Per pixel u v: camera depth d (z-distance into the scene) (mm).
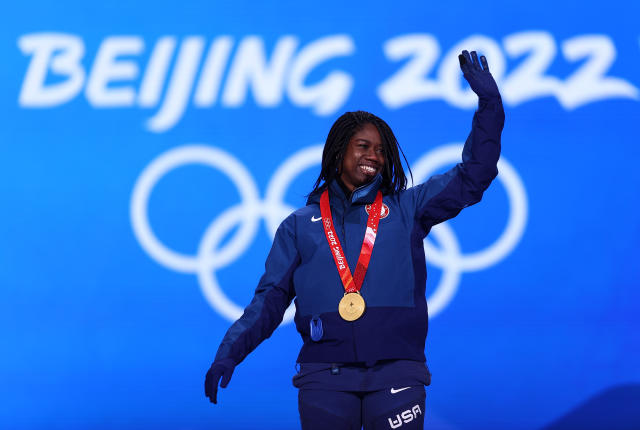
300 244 7934
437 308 17562
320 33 18219
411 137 17922
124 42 18375
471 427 17328
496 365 17422
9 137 18266
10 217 18109
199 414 17578
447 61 18000
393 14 18125
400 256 7633
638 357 17344
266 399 17562
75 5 18438
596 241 17578
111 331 17828
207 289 17891
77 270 17969
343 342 7367
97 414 17625
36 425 17625
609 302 17469
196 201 18078
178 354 17734
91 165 18188
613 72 17812
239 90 18250
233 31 18312
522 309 17516
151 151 18172
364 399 7367
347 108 18047
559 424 17234
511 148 17766
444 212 7848
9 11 18484
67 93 18328
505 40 17938
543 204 17672
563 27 17891
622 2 17875
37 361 17766
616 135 17703
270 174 18094
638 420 17203
